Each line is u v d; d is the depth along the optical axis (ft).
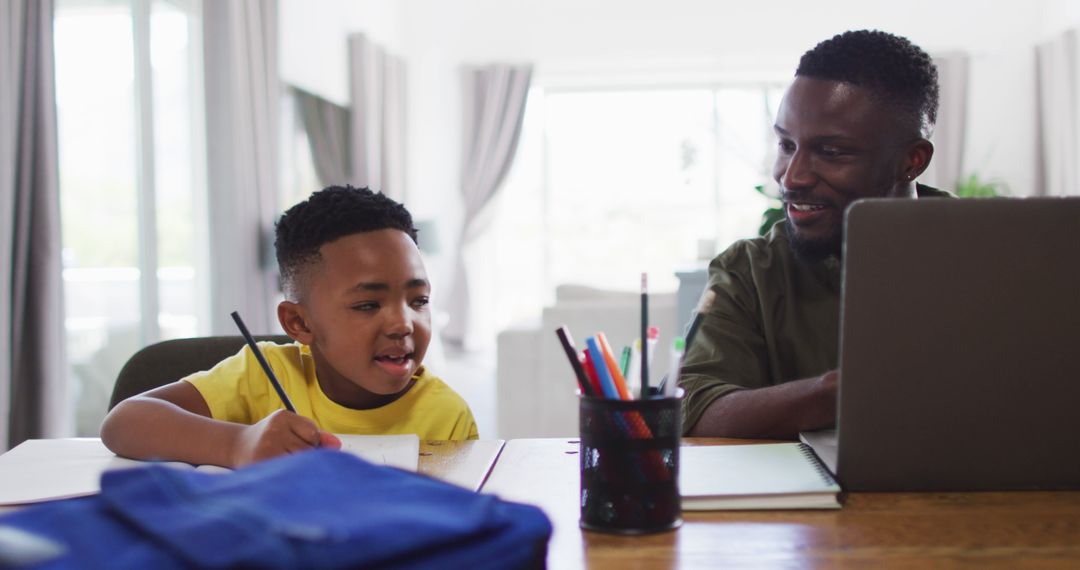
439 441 3.47
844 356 2.62
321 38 19.26
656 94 25.57
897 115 3.86
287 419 2.90
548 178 25.90
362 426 3.83
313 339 3.85
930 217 2.54
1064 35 21.63
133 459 3.18
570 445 3.41
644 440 2.31
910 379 2.61
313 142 18.81
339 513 1.61
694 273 11.37
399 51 25.25
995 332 2.57
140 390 4.25
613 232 25.94
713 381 3.85
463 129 25.12
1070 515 2.44
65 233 10.92
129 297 12.09
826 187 3.92
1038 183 23.24
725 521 2.44
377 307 3.67
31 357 9.83
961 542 2.24
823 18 24.18
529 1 25.08
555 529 2.37
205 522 1.47
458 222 25.41
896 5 23.94
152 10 12.57
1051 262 2.54
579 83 25.53
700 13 24.59
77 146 11.13
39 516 1.60
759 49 24.43
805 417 3.32
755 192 25.40
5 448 9.21
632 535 2.32
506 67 24.89
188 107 13.66
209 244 13.38
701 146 25.52
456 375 20.81
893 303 2.58
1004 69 23.77
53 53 9.84
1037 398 2.60
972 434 2.63
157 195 12.63
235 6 13.41
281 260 3.93
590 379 2.43
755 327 4.36
